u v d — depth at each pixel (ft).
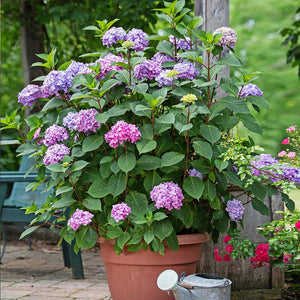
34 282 12.75
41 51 20.34
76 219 8.33
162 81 8.55
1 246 18.83
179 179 8.97
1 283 12.60
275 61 43.34
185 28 9.02
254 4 43.98
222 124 8.90
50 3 19.89
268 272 10.90
